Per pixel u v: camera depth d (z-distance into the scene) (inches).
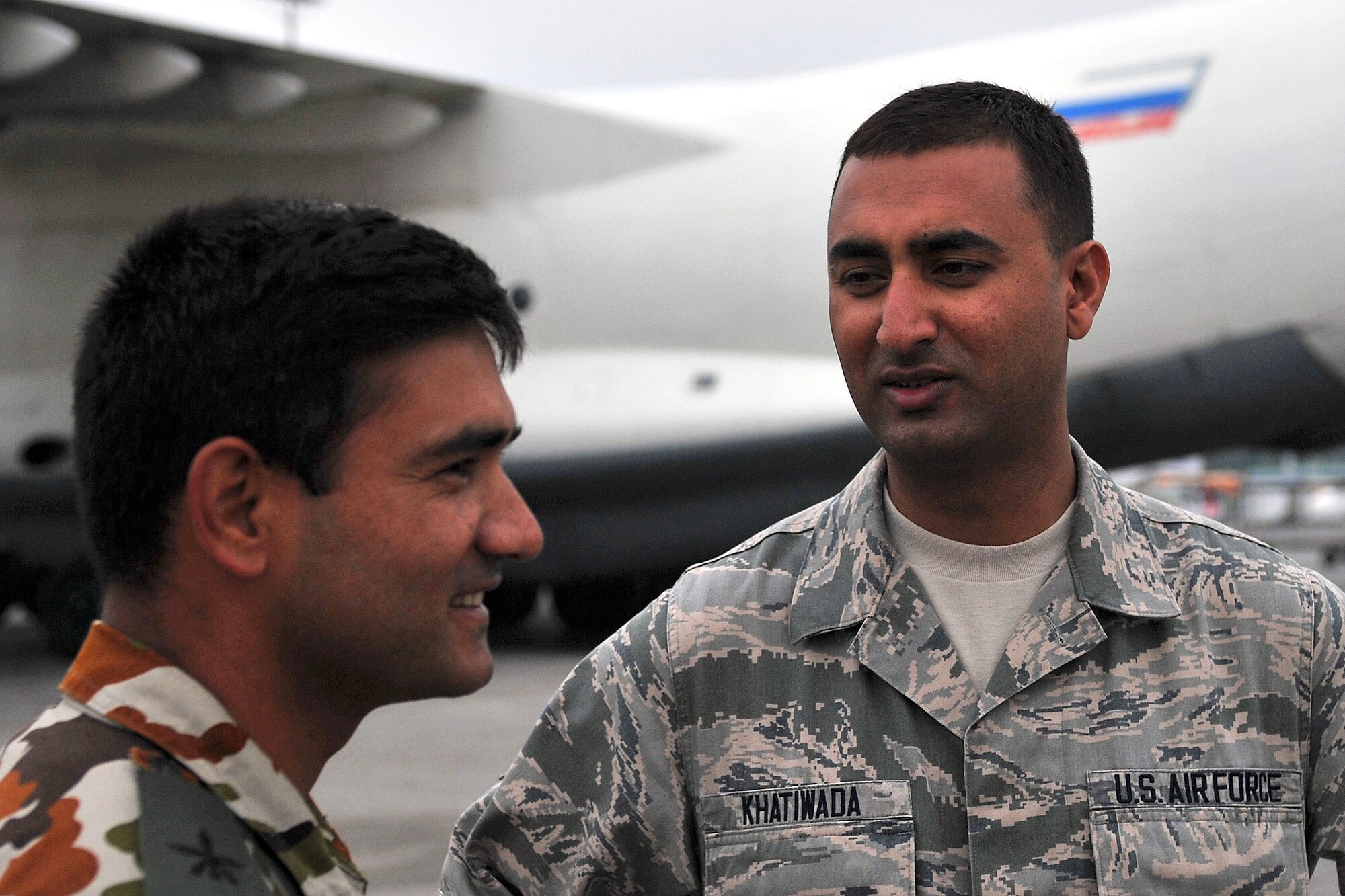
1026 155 56.1
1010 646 58.3
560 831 64.7
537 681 319.9
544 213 331.9
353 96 338.3
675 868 62.9
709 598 63.4
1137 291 280.4
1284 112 271.6
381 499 37.1
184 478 36.3
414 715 277.0
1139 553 60.0
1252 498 1067.3
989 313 54.8
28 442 358.3
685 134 324.2
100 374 37.0
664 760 62.2
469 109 338.3
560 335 330.6
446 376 37.9
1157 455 292.2
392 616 37.9
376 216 38.3
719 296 318.0
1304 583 59.3
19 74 296.2
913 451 56.8
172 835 32.6
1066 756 57.2
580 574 338.6
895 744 58.9
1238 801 56.4
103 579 38.3
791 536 65.2
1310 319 270.1
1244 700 57.7
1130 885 55.2
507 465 328.5
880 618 60.1
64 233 362.9
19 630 546.3
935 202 54.8
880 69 317.7
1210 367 277.7
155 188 358.6
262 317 36.0
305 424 36.1
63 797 32.4
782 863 58.7
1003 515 59.1
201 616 37.6
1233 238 273.6
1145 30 289.3
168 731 35.4
